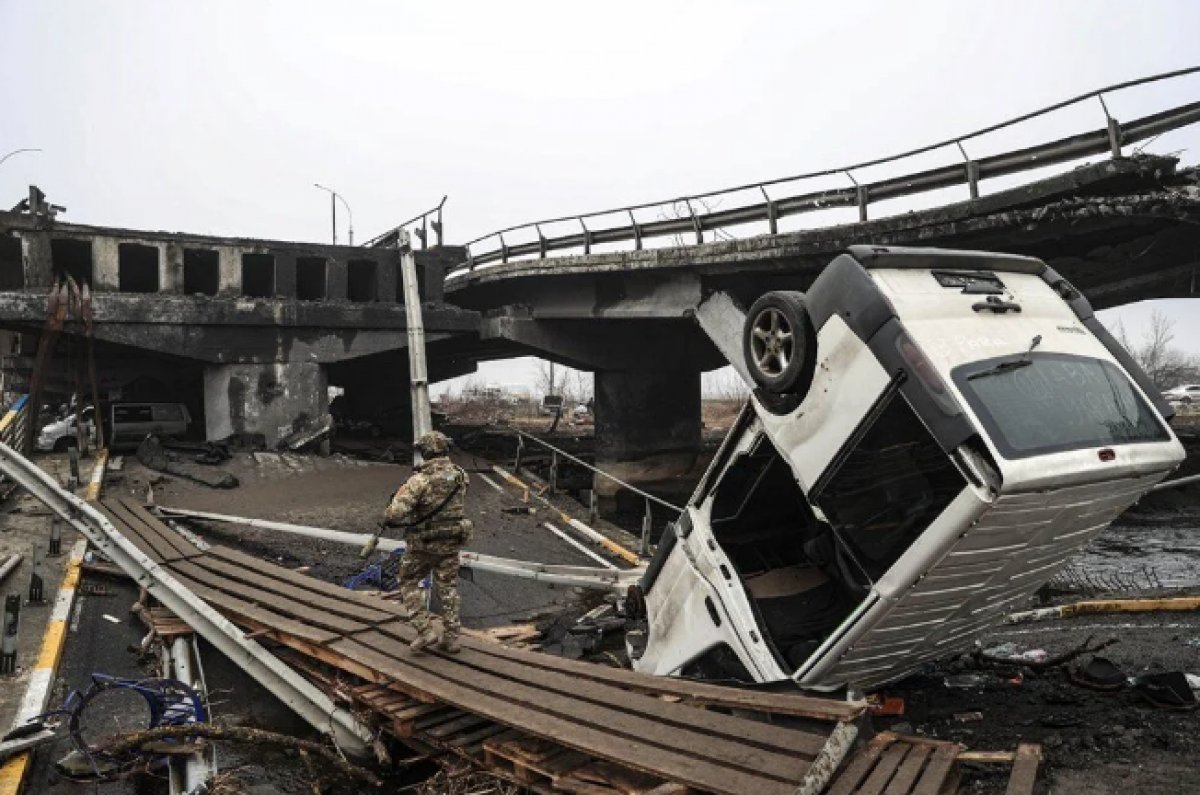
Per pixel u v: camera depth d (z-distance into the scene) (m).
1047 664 7.36
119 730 6.76
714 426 55.19
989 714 6.49
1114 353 5.98
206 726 5.68
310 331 21.27
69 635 8.64
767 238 18.03
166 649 8.06
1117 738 5.68
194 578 9.25
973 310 5.37
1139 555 17.77
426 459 6.66
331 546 13.29
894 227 15.47
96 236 19.14
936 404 4.77
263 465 18.19
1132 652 7.76
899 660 6.09
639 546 14.76
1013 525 4.95
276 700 7.60
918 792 4.26
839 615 6.47
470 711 5.39
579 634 9.46
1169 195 11.88
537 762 5.02
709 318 21.23
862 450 5.31
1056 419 5.01
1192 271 14.01
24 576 10.12
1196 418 37.84
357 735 6.24
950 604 5.55
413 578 6.56
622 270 22.19
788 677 5.90
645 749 4.62
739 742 4.63
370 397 37.12
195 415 27.31
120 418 19.55
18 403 17.31
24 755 6.04
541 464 26.72
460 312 23.33
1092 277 15.14
